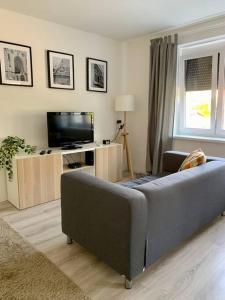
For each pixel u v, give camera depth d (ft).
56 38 10.98
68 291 5.08
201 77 11.41
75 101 12.09
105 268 5.85
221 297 4.94
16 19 9.67
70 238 6.75
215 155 10.83
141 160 13.99
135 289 5.16
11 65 9.68
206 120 11.47
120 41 13.67
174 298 4.91
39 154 9.66
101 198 5.28
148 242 5.24
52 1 8.68
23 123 10.36
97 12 9.67
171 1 8.67
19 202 9.17
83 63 12.17
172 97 11.76
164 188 5.42
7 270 5.73
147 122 13.34
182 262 6.06
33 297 4.93
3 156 9.39
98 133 13.41
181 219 6.09
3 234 7.38
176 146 12.19
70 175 6.31
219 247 6.70
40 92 10.73
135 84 13.78
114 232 5.11
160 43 11.84
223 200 8.09
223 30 10.11
